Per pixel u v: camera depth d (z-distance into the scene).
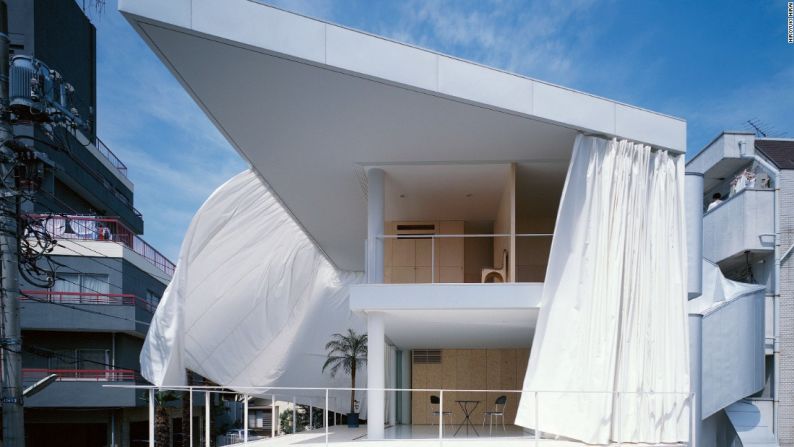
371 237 9.35
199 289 14.80
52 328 18.91
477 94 7.28
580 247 7.76
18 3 22.50
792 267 14.30
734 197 14.95
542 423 7.58
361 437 9.88
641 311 7.69
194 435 26.55
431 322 9.47
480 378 13.55
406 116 7.75
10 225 7.78
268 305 16.19
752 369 12.22
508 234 9.20
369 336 8.37
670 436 7.46
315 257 16.56
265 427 41.53
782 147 16.89
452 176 9.85
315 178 10.21
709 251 15.85
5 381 7.43
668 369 7.64
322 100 7.44
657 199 7.99
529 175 9.77
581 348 7.55
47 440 20.27
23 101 7.43
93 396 18.72
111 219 21.03
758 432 13.44
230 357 16.09
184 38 6.39
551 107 7.61
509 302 8.07
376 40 6.93
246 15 6.47
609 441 7.42
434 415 13.37
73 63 26.08
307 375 18.17
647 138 7.97
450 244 12.12
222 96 7.42
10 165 7.70
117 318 19.44
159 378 12.72
